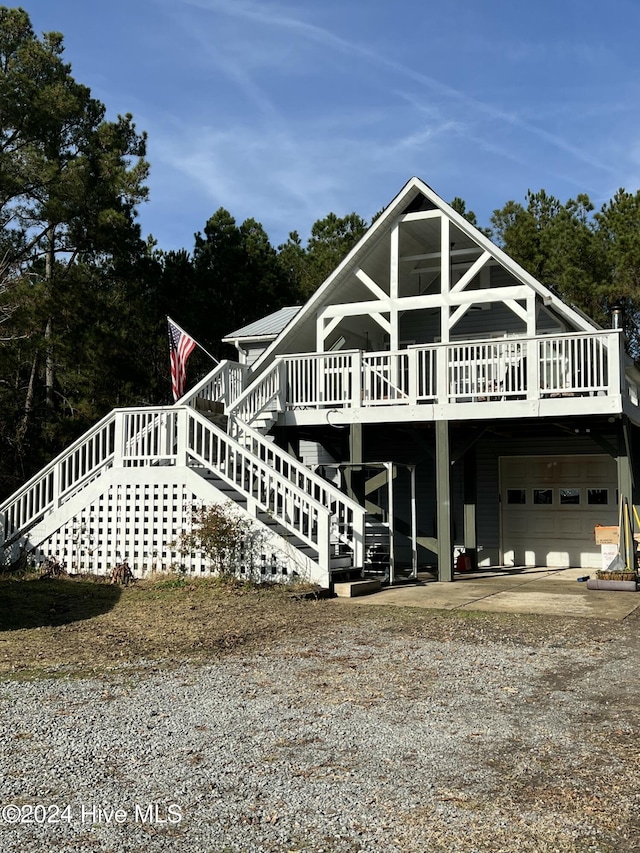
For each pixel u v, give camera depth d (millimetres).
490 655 8281
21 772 4938
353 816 4285
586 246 26969
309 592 12336
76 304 24453
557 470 18875
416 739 5539
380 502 20188
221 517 13430
